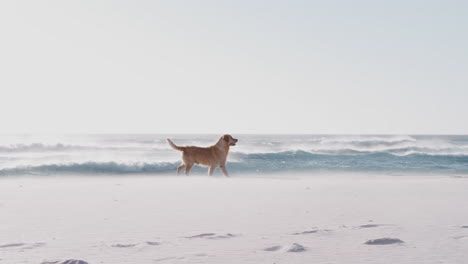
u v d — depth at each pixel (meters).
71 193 9.00
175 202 7.53
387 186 10.55
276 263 3.33
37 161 21.56
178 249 3.86
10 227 5.12
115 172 19.14
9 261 3.45
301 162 24.11
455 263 3.28
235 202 7.52
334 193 9.00
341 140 39.34
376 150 33.12
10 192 9.20
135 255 3.63
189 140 57.75
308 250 3.78
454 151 33.69
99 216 5.96
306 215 6.00
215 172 19.55
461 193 8.96
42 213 6.25
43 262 3.36
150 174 18.50
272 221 5.49
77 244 4.13
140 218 5.77
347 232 4.66
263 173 18.86
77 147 27.83
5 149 26.09
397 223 5.25
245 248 3.89
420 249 3.77
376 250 3.75
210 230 4.86
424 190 9.60
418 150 33.75
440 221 5.38
